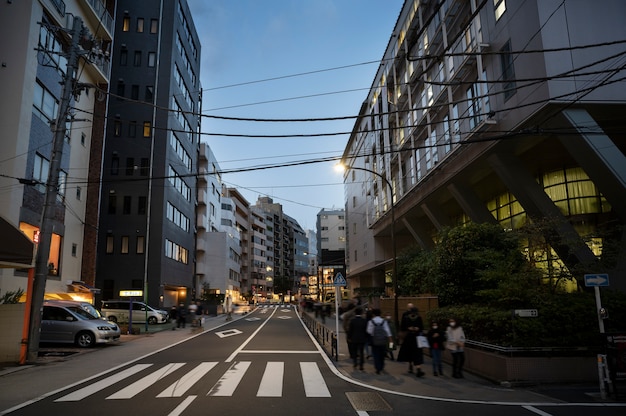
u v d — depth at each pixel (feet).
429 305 58.44
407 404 27.53
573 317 36.78
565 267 47.57
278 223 402.31
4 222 41.60
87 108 93.50
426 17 91.50
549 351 35.73
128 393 30.17
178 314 102.47
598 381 34.55
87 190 94.07
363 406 26.81
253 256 325.83
